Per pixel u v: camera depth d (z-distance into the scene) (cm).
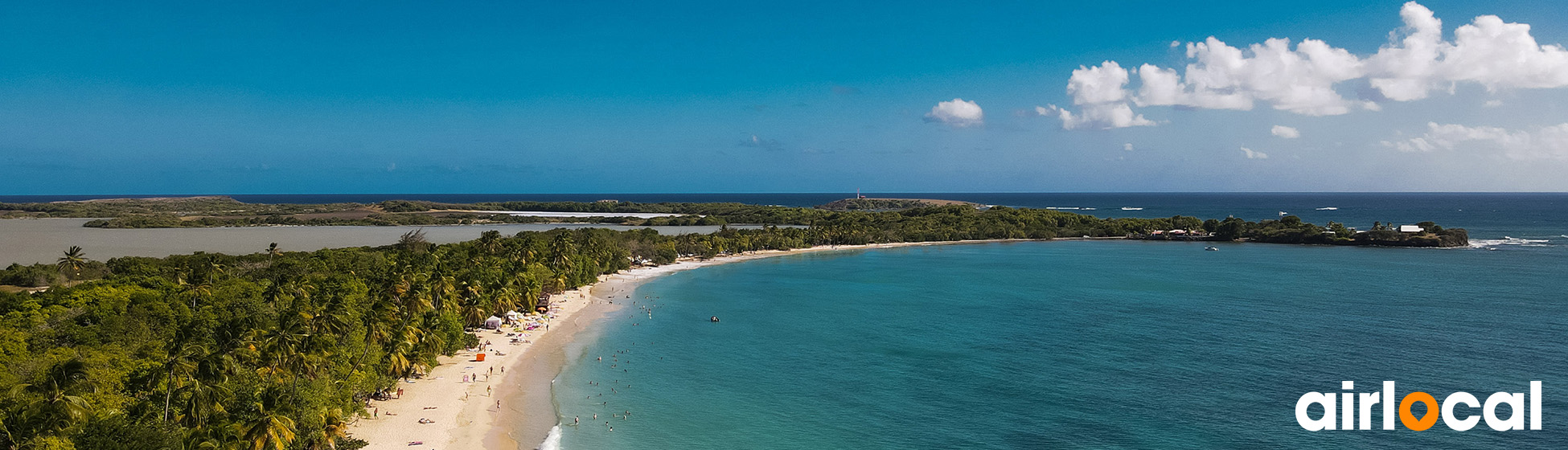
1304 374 10238
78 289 10906
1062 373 10350
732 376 10200
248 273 15638
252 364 6838
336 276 13675
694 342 12294
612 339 12488
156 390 6144
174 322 9469
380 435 7519
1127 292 18250
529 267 16188
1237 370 10475
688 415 8600
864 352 11612
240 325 7331
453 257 18162
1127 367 10638
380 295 11081
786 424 8306
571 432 7956
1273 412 8669
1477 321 14125
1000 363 10869
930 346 12062
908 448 7681
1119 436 7988
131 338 8425
